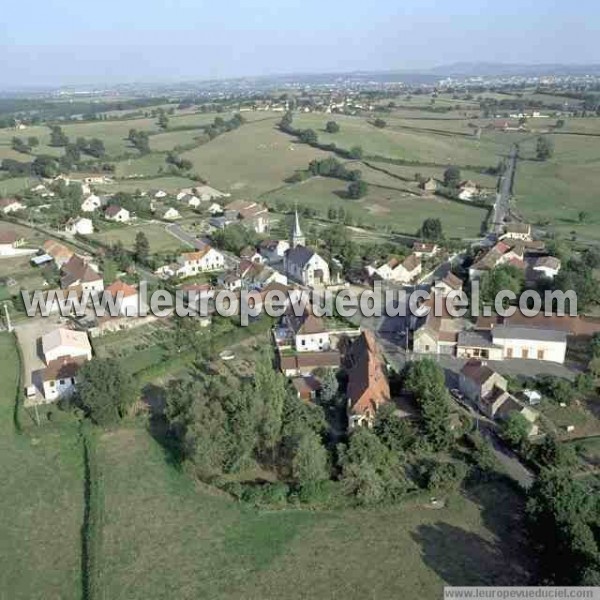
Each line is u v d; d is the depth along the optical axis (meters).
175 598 67.44
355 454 85.38
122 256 178.62
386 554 73.50
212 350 125.12
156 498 83.31
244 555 73.50
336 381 106.44
